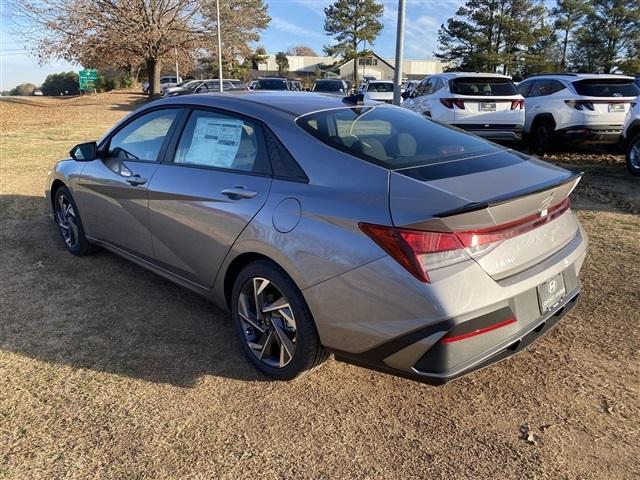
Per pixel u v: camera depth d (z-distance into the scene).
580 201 6.98
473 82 10.65
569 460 2.50
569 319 3.77
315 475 2.42
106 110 25.91
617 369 3.19
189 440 2.62
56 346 3.43
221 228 3.18
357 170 2.76
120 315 3.85
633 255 4.91
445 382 2.43
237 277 3.17
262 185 3.03
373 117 3.42
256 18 33.38
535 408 2.87
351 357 2.69
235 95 3.64
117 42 27.31
